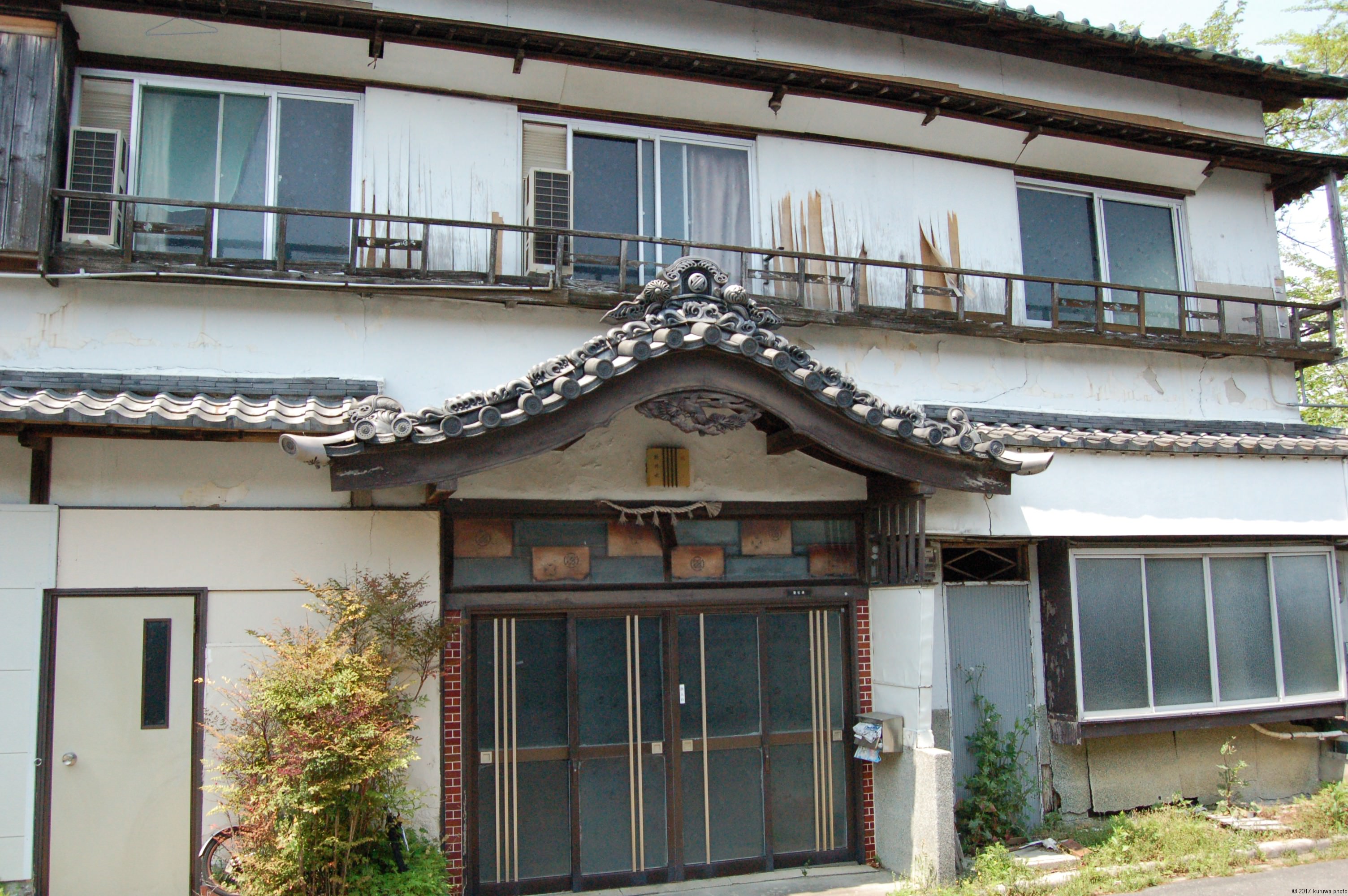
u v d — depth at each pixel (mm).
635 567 8125
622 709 7906
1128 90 11172
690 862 7902
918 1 9766
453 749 7250
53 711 6609
